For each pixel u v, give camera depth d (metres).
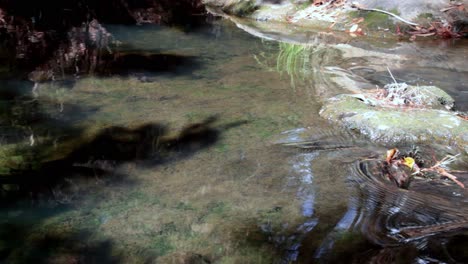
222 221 2.02
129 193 2.23
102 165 2.52
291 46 5.51
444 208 2.16
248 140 2.89
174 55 4.96
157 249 1.82
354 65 4.71
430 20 6.22
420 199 2.24
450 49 5.44
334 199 2.23
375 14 6.41
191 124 3.11
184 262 1.75
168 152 2.70
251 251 1.82
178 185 2.32
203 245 1.85
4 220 1.99
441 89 3.94
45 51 4.98
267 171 2.49
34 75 4.12
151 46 5.36
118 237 1.89
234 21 7.26
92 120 3.13
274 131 3.04
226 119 3.22
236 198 2.21
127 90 3.78
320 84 4.06
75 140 2.81
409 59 4.99
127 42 5.52
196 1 8.35
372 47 5.52
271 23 7.10
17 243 1.84
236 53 5.13
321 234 1.94
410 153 2.77
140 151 2.70
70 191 2.24
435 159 2.72
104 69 4.37
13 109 3.29
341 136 3.00
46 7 7.13
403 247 1.84
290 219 2.04
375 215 2.09
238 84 4.01
